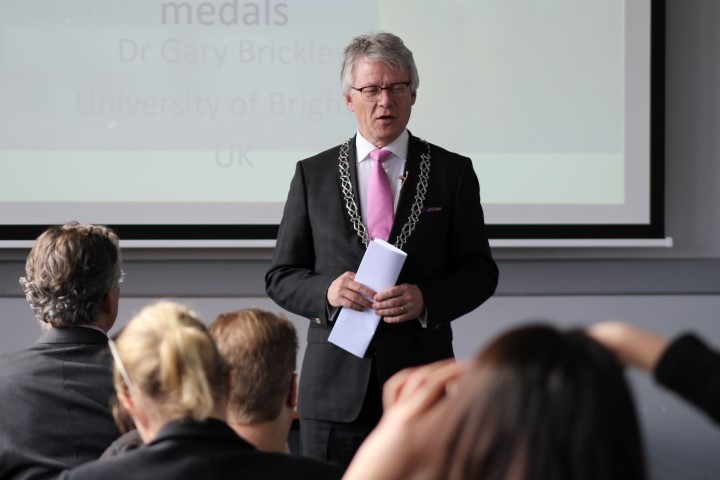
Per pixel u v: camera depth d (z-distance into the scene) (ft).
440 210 16.24
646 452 5.38
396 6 25.93
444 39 25.94
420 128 26.00
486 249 16.57
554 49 26.00
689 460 26.53
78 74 25.61
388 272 15.21
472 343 26.91
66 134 25.59
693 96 26.55
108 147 25.70
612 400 5.10
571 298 26.96
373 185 16.34
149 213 25.72
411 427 5.64
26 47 25.48
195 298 26.18
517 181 26.08
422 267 16.07
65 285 12.50
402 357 15.57
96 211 25.68
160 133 25.75
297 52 25.93
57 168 25.59
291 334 10.19
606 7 25.93
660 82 25.91
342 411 15.65
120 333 9.04
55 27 25.55
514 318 26.89
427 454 5.53
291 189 16.97
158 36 25.75
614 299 27.02
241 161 25.86
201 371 8.44
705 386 5.58
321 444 15.92
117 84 25.70
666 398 26.66
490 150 26.08
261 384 9.84
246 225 25.84
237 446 8.63
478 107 26.02
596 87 26.00
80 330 12.51
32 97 25.54
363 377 15.62
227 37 25.84
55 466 11.78
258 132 25.91
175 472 8.24
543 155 26.08
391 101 16.08
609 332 5.92
